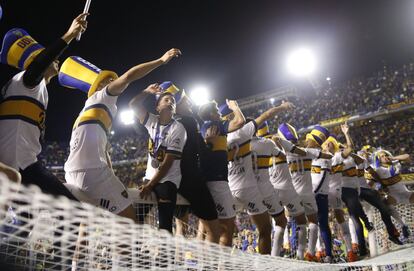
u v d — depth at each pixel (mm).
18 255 2148
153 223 3963
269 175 5820
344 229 7629
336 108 31078
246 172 5207
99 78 3576
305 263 3893
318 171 7109
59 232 2164
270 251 5188
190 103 4695
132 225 2275
